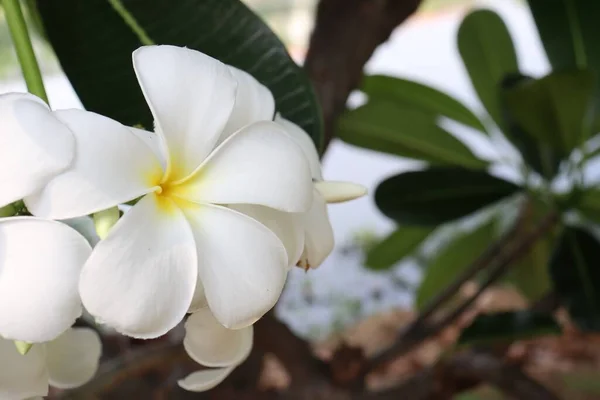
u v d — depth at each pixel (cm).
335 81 58
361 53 58
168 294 28
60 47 38
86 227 35
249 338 34
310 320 131
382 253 93
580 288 68
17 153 27
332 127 58
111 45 38
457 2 167
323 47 58
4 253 27
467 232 94
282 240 31
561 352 123
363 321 131
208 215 29
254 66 38
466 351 76
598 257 69
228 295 29
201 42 38
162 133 29
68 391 59
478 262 79
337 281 139
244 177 30
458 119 80
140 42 38
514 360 79
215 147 31
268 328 71
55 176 27
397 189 69
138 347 75
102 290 27
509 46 75
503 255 86
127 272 27
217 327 32
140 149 29
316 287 138
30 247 27
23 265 27
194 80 29
